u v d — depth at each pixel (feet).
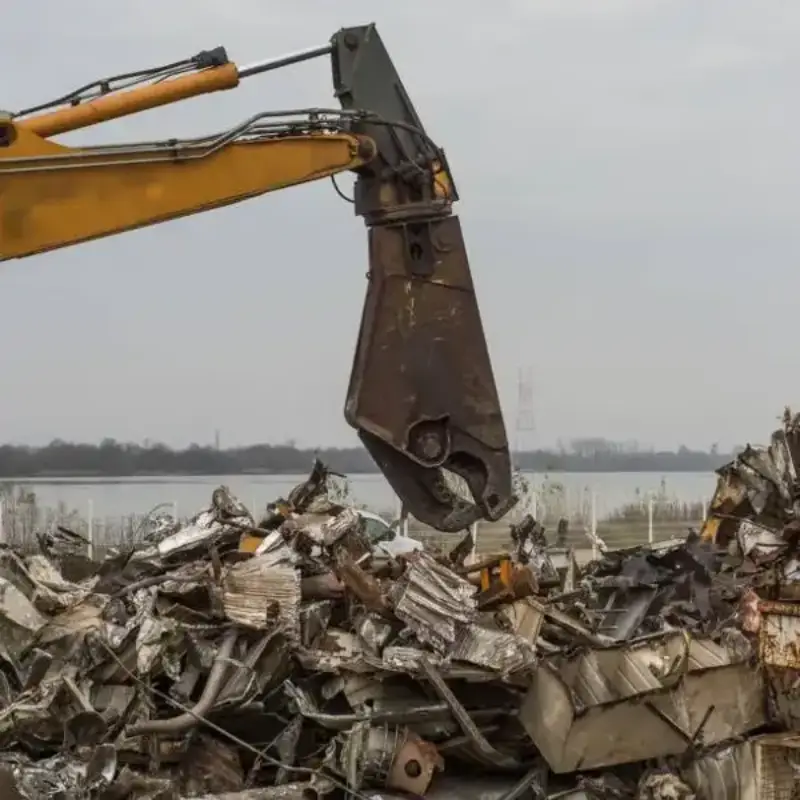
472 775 31.24
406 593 31.45
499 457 27.07
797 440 48.52
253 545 36.11
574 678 28.40
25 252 24.93
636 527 93.40
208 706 29.32
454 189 27.73
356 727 29.25
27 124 25.82
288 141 26.50
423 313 27.22
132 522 77.05
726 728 29.07
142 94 26.35
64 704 28.30
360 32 27.61
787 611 28.96
